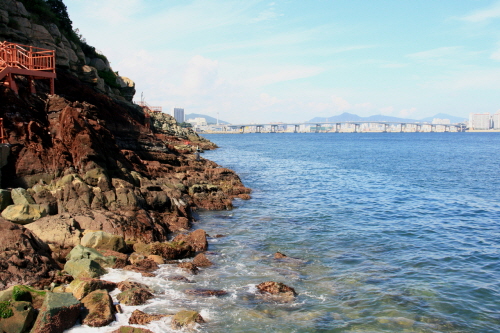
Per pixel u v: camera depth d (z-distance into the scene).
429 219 29.34
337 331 13.16
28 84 28.88
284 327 13.25
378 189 43.78
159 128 96.31
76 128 24.25
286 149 123.81
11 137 22.53
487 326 13.67
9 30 35.97
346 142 183.88
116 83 65.38
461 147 134.25
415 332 13.22
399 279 17.70
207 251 21.12
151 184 28.66
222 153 100.00
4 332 11.45
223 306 14.51
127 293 14.41
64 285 14.54
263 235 24.61
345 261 20.02
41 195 20.75
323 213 31.19
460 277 18.02
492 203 35.69
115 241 18.72
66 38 51.59
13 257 14.80
